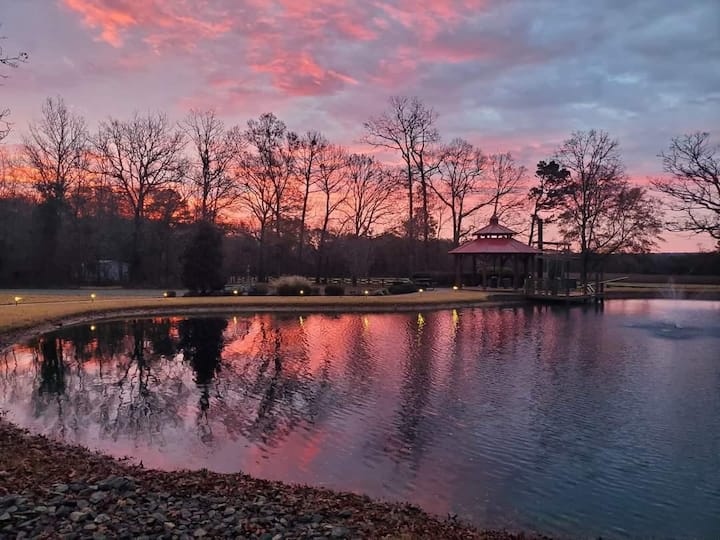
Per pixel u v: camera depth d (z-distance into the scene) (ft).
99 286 145.69
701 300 139.74
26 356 57.16
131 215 168.76
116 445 30.89
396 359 56.39
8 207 152.05
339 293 125.39
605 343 67.92
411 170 182.80
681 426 35.24
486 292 134.41
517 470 27.96
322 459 29.01
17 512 18.33
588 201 165.07
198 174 159.33
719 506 24.29
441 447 31.09
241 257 174.91
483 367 52.80
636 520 22.94
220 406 39.01
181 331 75.20
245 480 24.82
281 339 69.10
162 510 19.67
